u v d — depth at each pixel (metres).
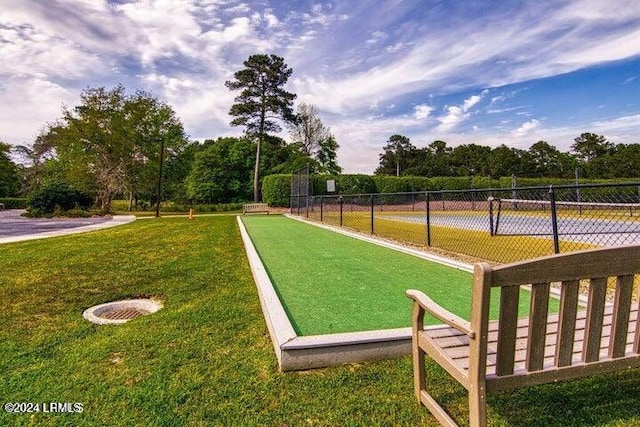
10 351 2.74
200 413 1.98
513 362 1.55
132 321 3.37
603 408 2.01
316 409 2.02
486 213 14.64
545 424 1.88
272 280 4.54
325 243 7.94
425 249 7.12
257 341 2.88
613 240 8.65
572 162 54.94
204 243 8.68
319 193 31.62
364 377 2.34
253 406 2.04
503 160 57.88
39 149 39.03
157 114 33.78
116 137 28.84
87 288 4.56
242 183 41.72
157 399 2.10
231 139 43.91
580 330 2.00
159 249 7.74
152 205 36.69
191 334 3.02
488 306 1.45
